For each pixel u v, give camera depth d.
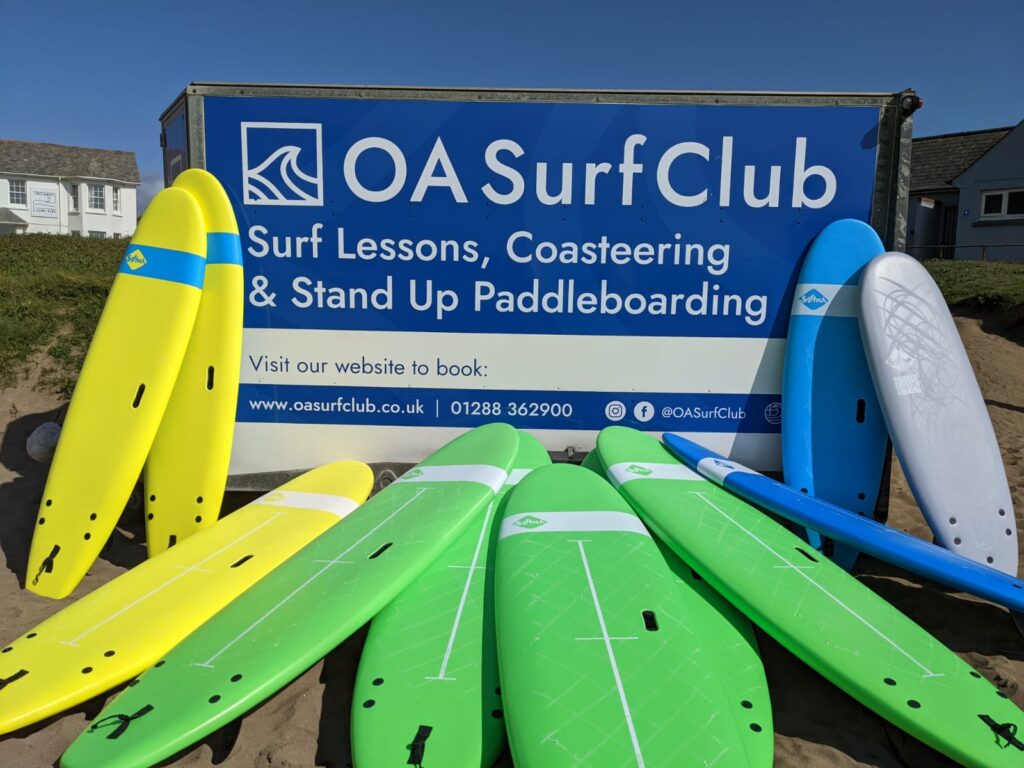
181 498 3.45
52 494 3.33
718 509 3.10
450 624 2.53
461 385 3.66
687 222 3.51
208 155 3.53
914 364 3.40
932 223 24.47
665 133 3.44
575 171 3.47
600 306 3.58
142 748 1.89
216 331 3.51
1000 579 2.66
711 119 3.43
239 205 3.55
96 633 2.46
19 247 13.01
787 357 3.55
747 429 3.67
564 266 3.55
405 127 3.46
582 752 1.84
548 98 3.43
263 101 3.47
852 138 3.45
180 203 3.54
